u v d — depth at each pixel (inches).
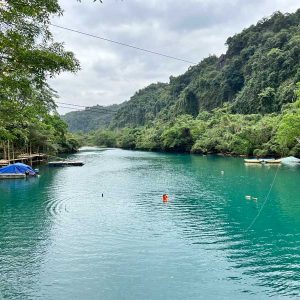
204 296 578.2
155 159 3582.7
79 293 594.9
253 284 621.3
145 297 577.6
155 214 1139.3
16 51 373.4
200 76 7613.2
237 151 3472.0
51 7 399.5
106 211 1189.7
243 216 1103.6
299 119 2498.8
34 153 3142.2
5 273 677.9
